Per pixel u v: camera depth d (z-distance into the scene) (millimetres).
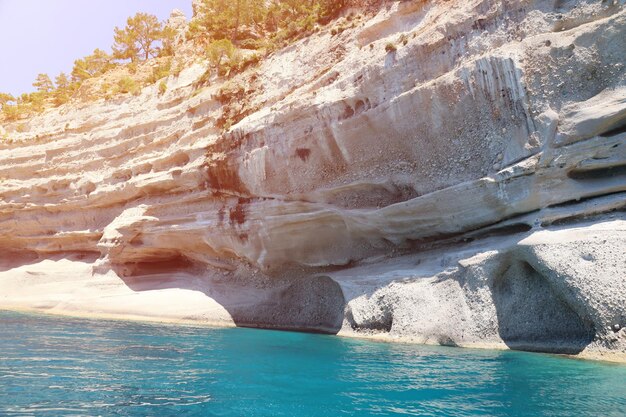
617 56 12867
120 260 29797
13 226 36688
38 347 13703
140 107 35375
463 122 15977
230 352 13352
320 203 21000
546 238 12570
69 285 30281
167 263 30359
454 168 16359
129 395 8469
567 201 13469
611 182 12844
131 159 32844
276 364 11492
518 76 14320
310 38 25422
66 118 40281
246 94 26875
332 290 20141
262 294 23531
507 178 14328
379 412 7441
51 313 26766
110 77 43406
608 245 11398
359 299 17375
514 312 12898
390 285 16500
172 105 32875
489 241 15188
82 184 33969
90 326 19969
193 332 18562
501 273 13562
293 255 22984
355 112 19250
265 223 23000
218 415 7359
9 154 39594
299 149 21328
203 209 26844
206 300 24859
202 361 11914
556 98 13766
